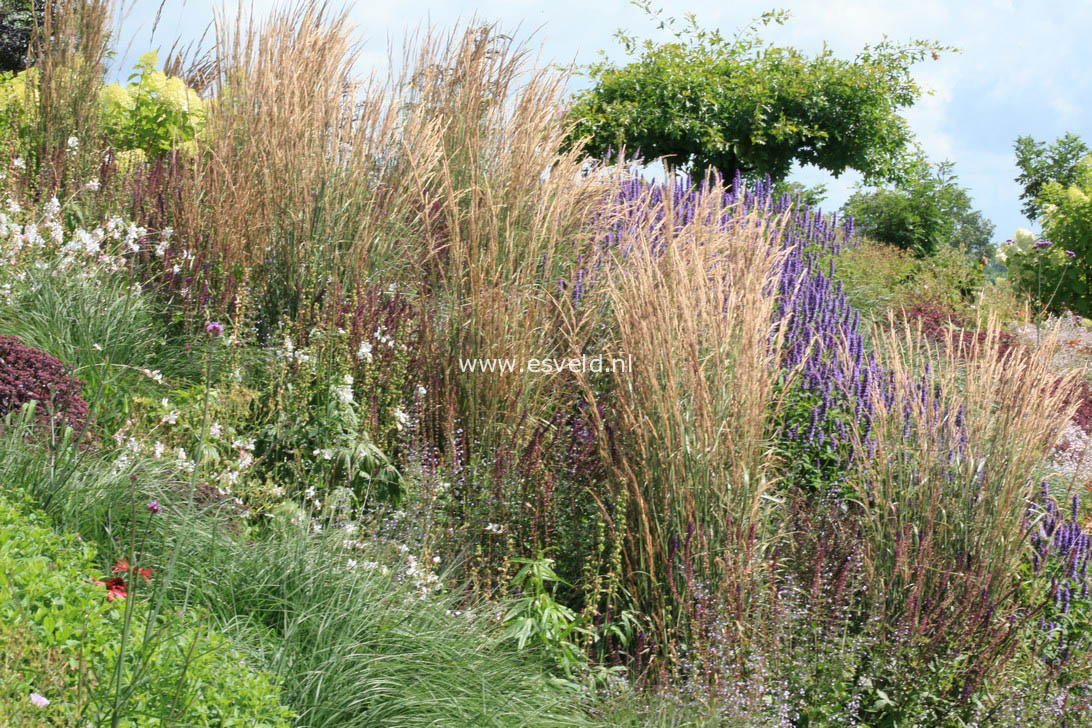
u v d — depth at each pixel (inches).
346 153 273.6
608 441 202.4
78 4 314.2
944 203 865.5
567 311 246.4
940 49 721.0
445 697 141.2
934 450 200.1
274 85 278.4
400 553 182.1
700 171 676.7
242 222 256.8
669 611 181.0
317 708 129.6
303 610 147.6
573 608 192.1
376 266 269.9
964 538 193.6
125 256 257.3
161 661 111.7
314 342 230.4
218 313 239.6
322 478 202.1
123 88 364.2
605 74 663.1
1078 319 503.2
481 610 175.8
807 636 181.0
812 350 267.1
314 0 283.0
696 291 209.3
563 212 276.1
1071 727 178.1
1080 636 196.2
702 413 184.2
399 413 213.3
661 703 161.9
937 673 177.0
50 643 105.7
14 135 307.0
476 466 209.0
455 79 316.8
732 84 660.1
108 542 150.3
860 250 487.8
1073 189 561.9
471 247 238.5
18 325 210.5
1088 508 251.6
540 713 148.4
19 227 233.5
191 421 200.2
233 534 165.6
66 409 176.6
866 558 192.7
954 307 451.8
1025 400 196.7
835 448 229.0
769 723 161.3
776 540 193.9
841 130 688.4
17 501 146.2
